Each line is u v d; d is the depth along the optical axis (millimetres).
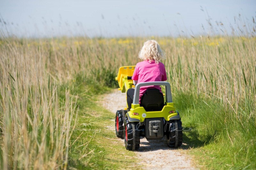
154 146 4797
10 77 4883
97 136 5223
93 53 10562
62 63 9336
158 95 4453
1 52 5996
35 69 5266
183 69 7203
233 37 6645
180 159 4152
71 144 4281
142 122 4566
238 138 4238
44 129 3539
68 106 4488
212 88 6047
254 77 5090
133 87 5641
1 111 4379
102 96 9023
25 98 3738
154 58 4676
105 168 3781
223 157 4047
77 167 3635
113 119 6676
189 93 6504
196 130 5242
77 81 9273
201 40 7176
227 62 5918
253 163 3670
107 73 10375
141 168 3855
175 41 9172
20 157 3180
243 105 4922
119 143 5008
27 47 7043
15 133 3350
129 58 11086
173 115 4496
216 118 5004
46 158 3117
